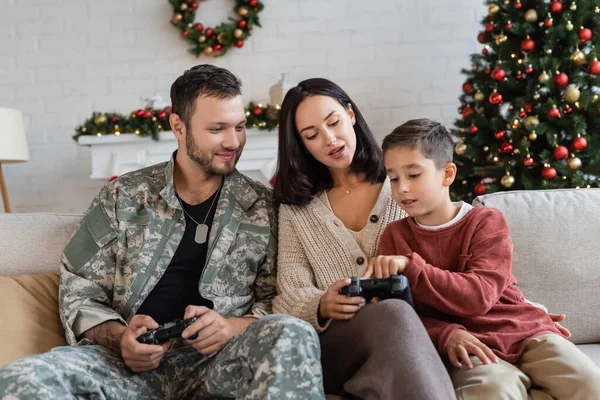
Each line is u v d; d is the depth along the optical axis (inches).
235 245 64.7
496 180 117.3
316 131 63.4
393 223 62.1
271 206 68.7
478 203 74.4
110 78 155.1
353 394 47.8
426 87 148.7
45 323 64.0
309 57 150.6
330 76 150.3
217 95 63.0
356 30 149.6
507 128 118.8
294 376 45.4
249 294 65.5
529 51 114.9
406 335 46.8
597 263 70.6
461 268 56.8
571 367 49.3
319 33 150.4
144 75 154.4
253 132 134.6
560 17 114.0
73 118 155.9
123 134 136.8
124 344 53.7
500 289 54.5
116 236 64.1
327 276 63.3
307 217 66.0
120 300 62.9
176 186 67.1
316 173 68.9
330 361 53.7
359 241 64.4
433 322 54.8
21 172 157.4
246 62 152.1
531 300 69.9
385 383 45.1
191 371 59.7
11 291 64.4
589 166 110.5
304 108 63.7
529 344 53.4
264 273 66.6
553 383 49.5
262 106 136.8
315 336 47.0
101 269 63.2
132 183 66.4
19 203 157.8
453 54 148.2
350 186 68.2
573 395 48.4
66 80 155.6
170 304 62.6
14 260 70.2
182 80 64.8
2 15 155.9
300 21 150.6
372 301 56.5
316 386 45.7
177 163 68.1
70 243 64.8
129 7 153.9
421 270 53.6
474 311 53.3
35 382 44.5
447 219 59.5
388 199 65.3
